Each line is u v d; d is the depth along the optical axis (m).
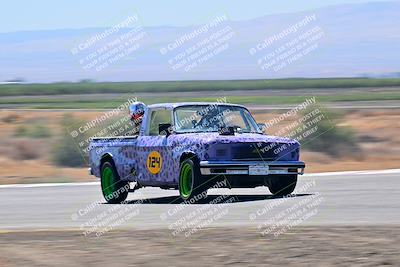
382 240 31.81
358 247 30.66
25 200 52.09
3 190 59.75
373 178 58.72
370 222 36.84
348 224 36.25
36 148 97.81
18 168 86.31
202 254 30.52
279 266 28.27
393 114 135.88
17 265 29.70
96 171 53.19
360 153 89.94
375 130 112.00
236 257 29.80
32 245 33.56
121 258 30.38
